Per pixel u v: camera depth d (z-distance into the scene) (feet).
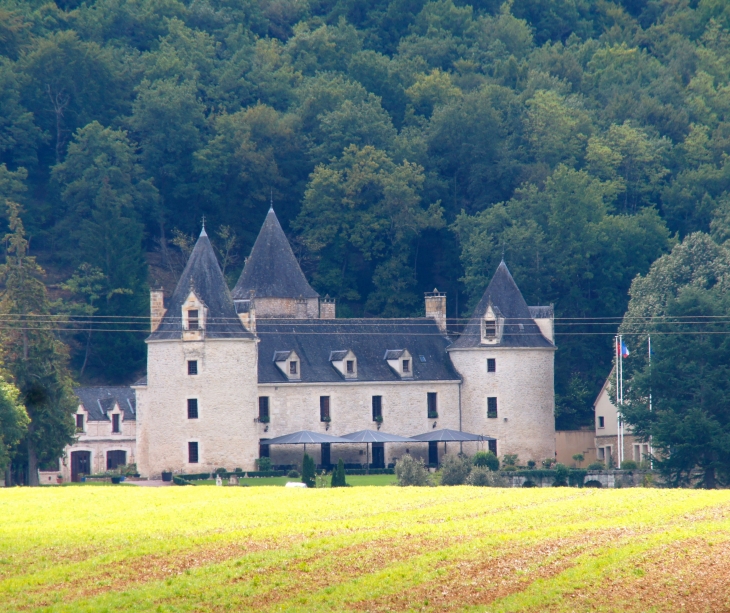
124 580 559.38
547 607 514.27
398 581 550.36
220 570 572.10
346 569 571.28
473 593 533.14
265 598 529.86
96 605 521.24
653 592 531.50
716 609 510.99
